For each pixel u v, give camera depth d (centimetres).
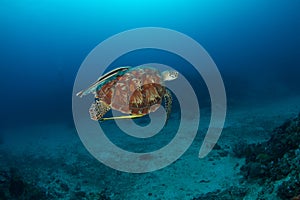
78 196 894
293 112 1636
